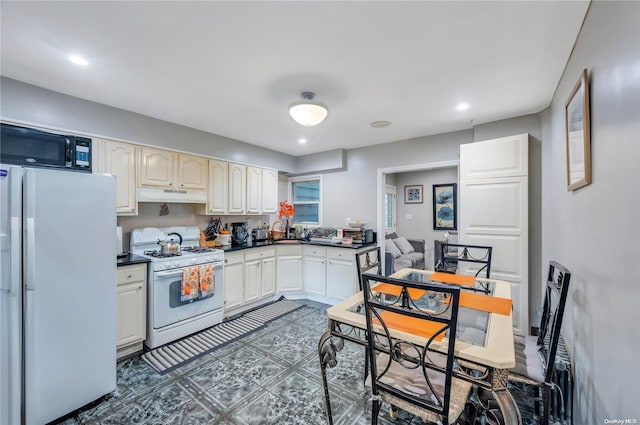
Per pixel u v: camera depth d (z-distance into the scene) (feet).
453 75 6.40
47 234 5.22
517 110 8.52
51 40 5.08
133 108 8.41
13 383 4.86
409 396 3.87
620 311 3.21
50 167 5.76
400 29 4.78
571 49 5.31
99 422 5.39
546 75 6.36
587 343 4.42
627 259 3.02
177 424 5.32
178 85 6.90
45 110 7.03
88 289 5.80
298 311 11.61
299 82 6.75
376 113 8.78
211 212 10.99
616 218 3.30
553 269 5.58
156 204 10.32
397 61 5.81
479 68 6.08
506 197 8.82
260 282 12.22
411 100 7.79
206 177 10.83
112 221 6.22
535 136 8.75
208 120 9.53
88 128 7.77
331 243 12.79
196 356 7.86
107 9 4.28
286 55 5.60
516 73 6.29
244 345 8.54
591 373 4.21
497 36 4.96
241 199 12.21
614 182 3.35
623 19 3.05
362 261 11.89
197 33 4.90
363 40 5.10
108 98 7.68
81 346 5.69
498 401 3.24
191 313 9.23
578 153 4.80
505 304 5.15
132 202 8.64
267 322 10.39
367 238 12.48
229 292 10.80
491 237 9.05
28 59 5.74
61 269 5.40
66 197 5.48
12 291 4.83
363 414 5.58
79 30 4.80
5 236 4.83
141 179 8.87
